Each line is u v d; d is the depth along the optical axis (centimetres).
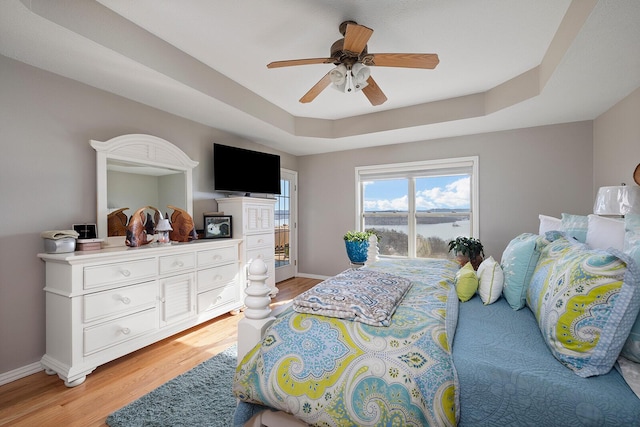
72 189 228
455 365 96
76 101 231
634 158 245
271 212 383
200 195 341
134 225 247
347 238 404
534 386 85
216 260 298
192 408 164
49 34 172
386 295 141
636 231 120
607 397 79
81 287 193
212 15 195
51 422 155
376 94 249
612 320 89
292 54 243
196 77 249
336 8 188
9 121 197
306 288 434
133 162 266
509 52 238
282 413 121
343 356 106
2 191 194
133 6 186
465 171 390
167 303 249
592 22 162
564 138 338
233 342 252
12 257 198
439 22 202
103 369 207
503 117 319
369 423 95
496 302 165
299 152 492
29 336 205
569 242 149
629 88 244
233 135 387
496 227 372
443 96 329
